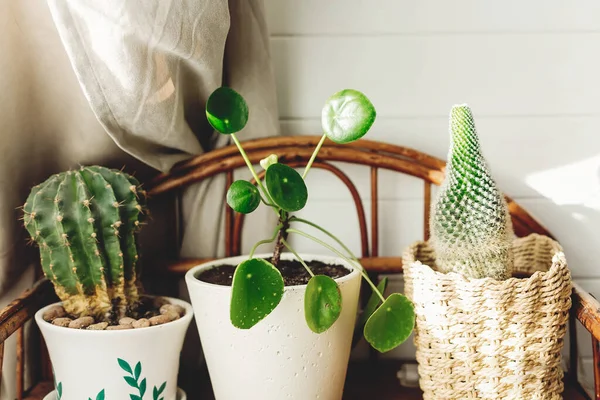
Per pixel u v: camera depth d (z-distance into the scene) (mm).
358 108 781
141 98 854
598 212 1024
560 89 1015
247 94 965
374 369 1001
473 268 809
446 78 1014
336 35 1009
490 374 799
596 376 823
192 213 987
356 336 904
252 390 817
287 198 784
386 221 1029
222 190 982
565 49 1010
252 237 990
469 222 803
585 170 1021
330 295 784
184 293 1003
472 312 788
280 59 1012
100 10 805
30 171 922
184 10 831
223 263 896
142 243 1001
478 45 1010
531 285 779
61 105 903
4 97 868
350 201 1026
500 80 1014
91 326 821
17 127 889
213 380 847
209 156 968
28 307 856
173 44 837
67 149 930
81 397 825
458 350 800
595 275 1031
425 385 825
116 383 822
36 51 877
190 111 951
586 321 807
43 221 826
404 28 1008
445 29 1008
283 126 1021
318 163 990
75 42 818
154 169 983
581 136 1019
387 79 1014
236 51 955
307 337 806
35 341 971
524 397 802
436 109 1018
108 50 820
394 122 1020
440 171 990
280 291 771
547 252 903
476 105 1018
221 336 813
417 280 809
